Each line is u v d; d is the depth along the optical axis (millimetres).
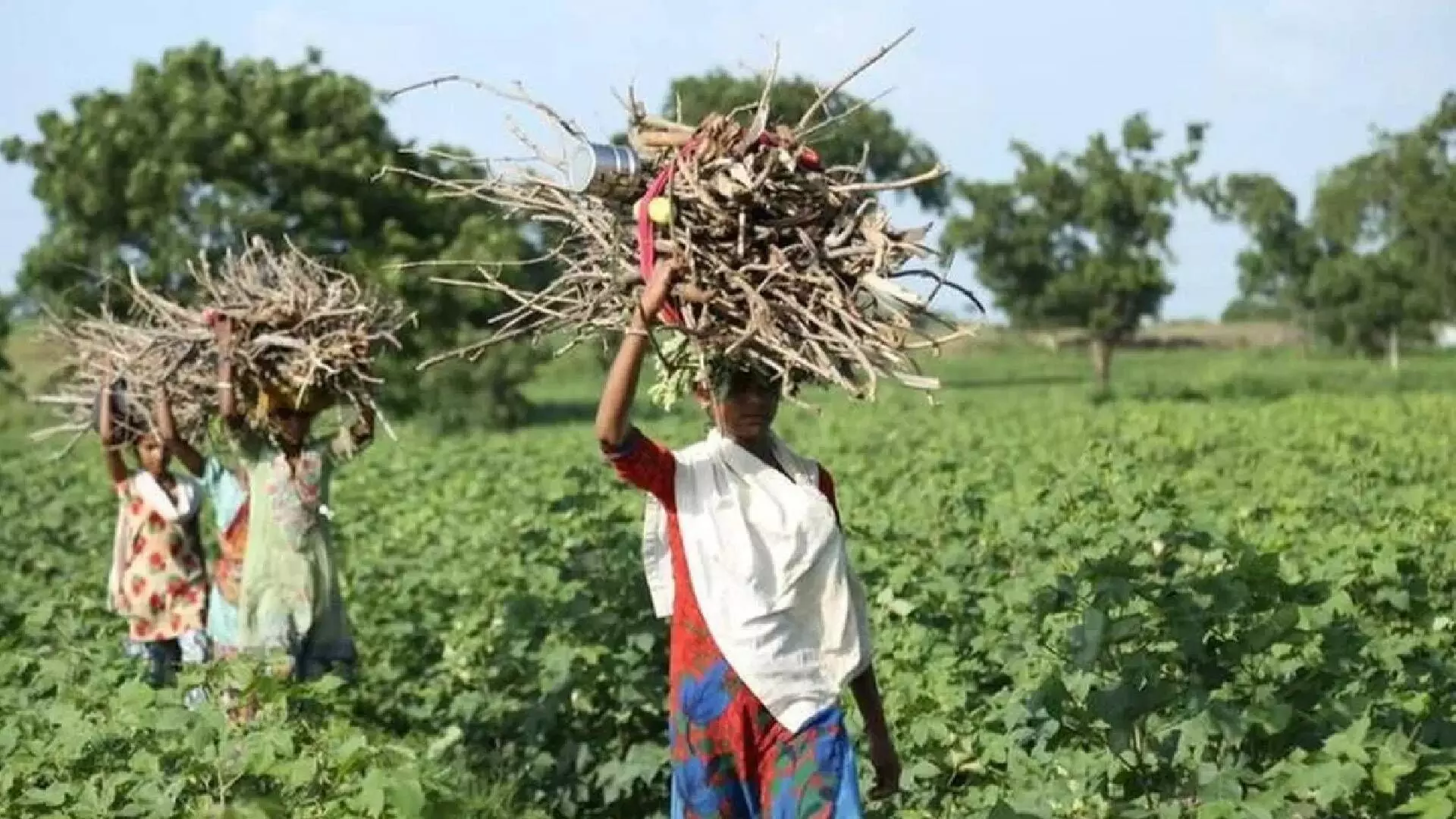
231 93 40312
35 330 10711
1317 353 75500
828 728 5746
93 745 7074
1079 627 6527
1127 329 58062
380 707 10414
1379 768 5797
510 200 6246
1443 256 64188
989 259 58188
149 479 10648
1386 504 13812
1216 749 6512
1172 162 56906
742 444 5871
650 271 5758
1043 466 19000
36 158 39562
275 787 6754
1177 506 10758
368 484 21828
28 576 14766
